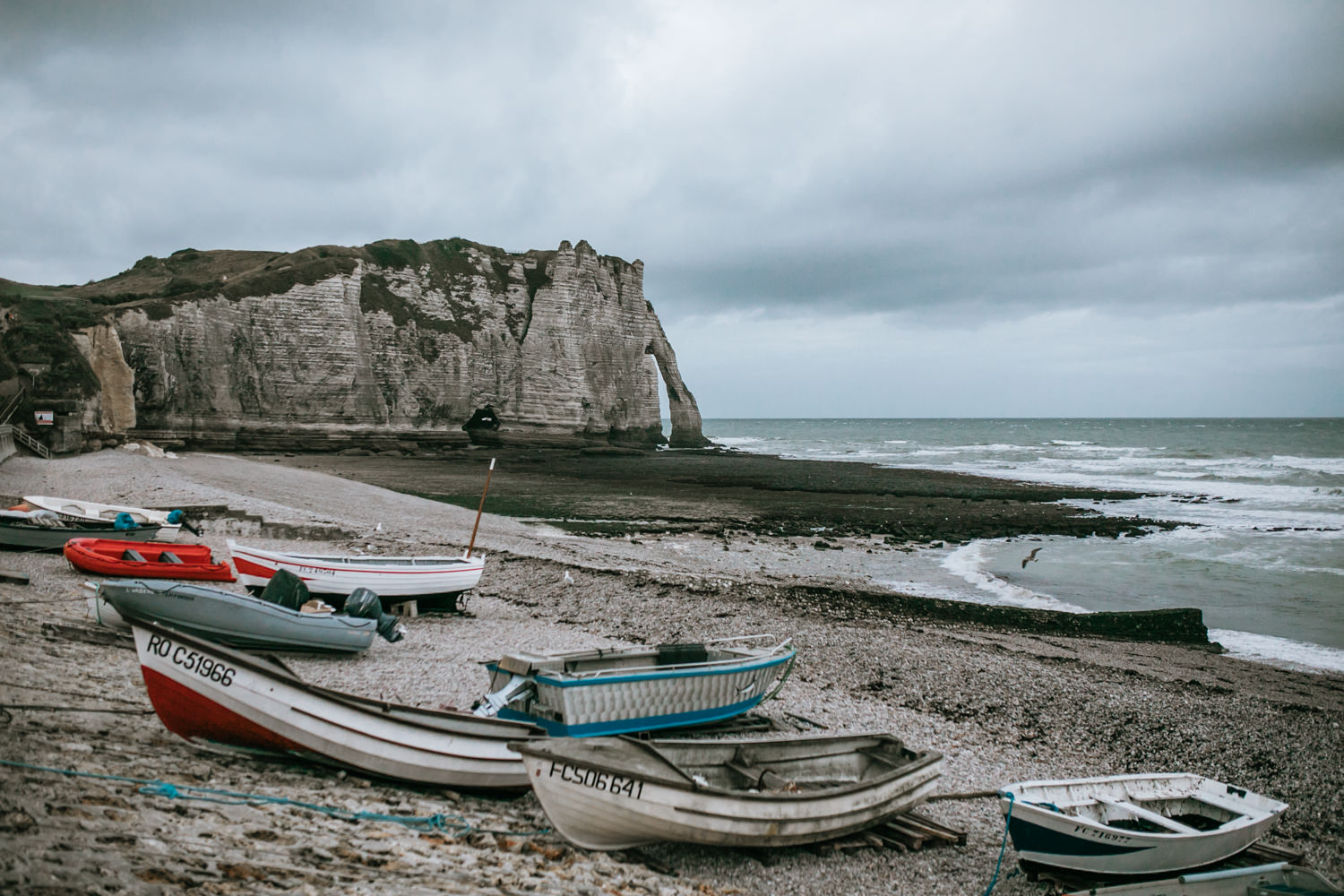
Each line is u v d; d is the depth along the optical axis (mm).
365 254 88250
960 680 16500
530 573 24359
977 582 29641
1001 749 13359
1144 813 9227
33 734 8070
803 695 15000
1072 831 8422
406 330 86500
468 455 83062
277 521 29297
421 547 26734
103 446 53375
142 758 8172
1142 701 15922
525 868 7344
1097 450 120125
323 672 13445
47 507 23969
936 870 8961
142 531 21797
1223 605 27094
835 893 8164
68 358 50844
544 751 7941
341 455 75875
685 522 41750
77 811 6164
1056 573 32125
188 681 8734
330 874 6199
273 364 75375
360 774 9125
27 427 47188
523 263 101875
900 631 20688
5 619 13430
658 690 10938
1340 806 12109
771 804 8430
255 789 8062
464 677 13805
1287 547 38719
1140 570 32938
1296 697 17188
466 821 8383
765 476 71938
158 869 5465
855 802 8992
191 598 13305
